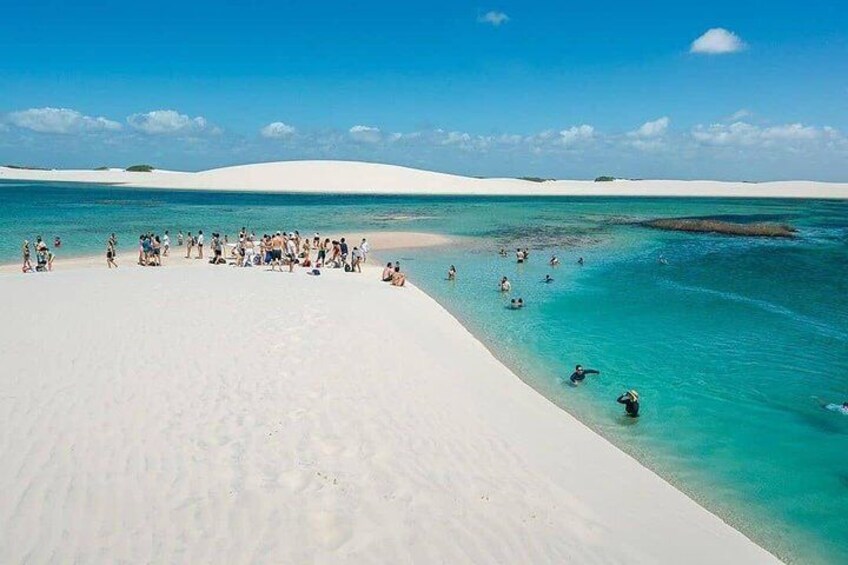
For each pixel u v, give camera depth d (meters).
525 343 17.20
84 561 6.22
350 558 6.63
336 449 9.02
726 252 38.44
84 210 60.69
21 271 26.33
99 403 9.95
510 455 9.55
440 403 11.26
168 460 8.31
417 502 7.85
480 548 7.03
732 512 8.88
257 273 23.62
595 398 13.25
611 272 30.08
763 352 16.89
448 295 23.80
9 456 8.12
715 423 12.10
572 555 7.09
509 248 38.62
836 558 7.87
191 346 12.96
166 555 6.41
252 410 10.06
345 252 29.08
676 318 20.69
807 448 11.05
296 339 13.78
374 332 14.89
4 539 6.46
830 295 25.11
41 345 12.68
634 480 9.38
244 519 7.14
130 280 20.47
